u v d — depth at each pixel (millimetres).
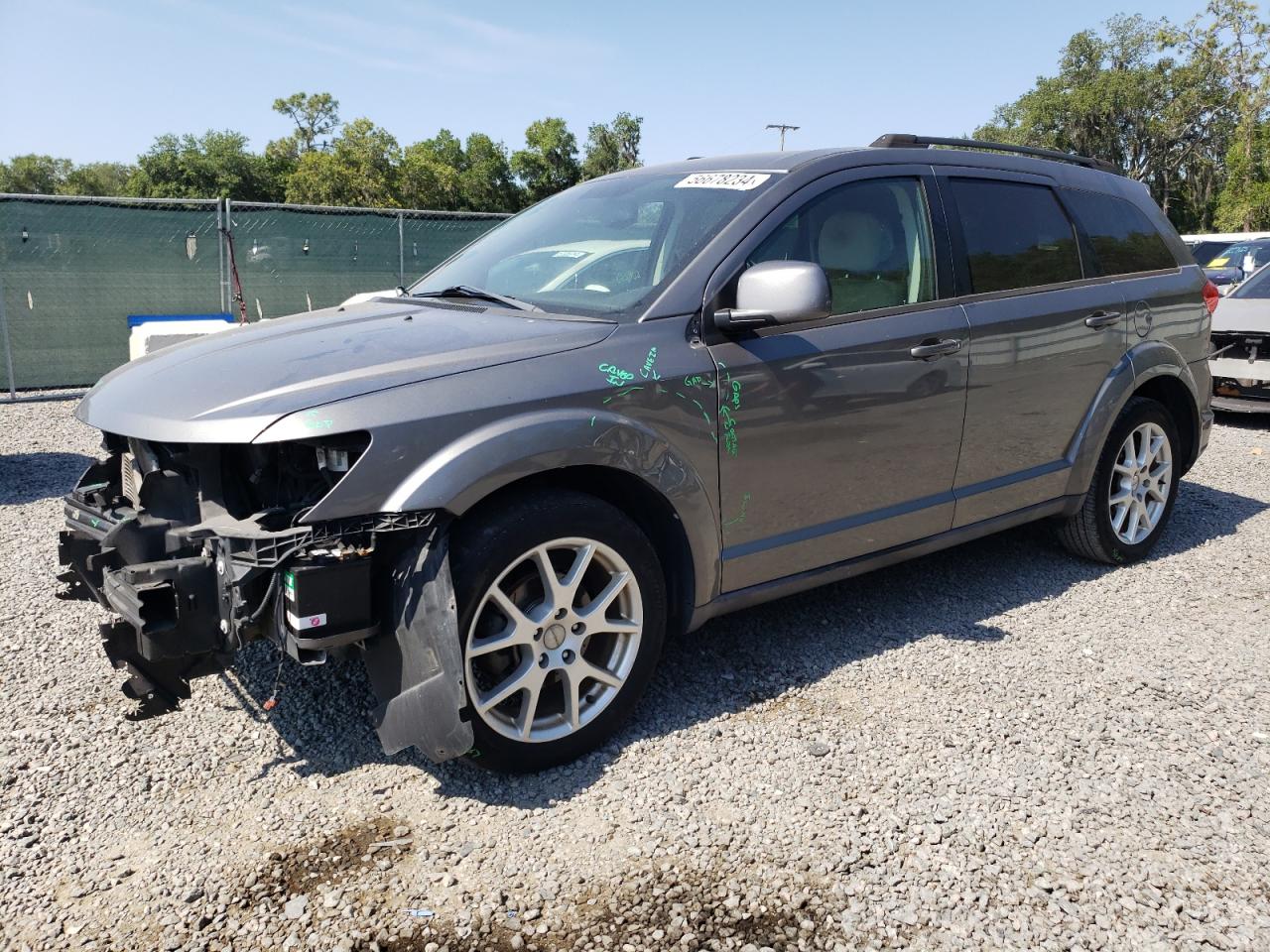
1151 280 4621
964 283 3785
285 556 2361
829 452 3348
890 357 3455
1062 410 4188
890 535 3633
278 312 11984
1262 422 8609
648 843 2520
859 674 3502
